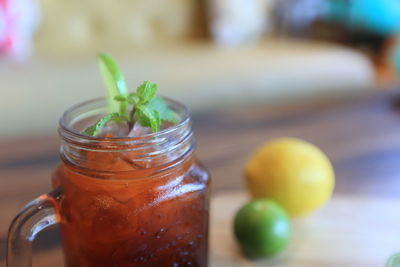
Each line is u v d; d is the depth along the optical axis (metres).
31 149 0.44
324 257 0.34
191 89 0.78
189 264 0.29
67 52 0.88
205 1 1.02
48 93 0.70
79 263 0.28
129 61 0.83
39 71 0.74
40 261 0.32
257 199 0.36
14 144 0.45
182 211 0.28
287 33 1.10
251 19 1.05
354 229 0.36
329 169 0.37
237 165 0.42
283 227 0.33
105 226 0.27
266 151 0.37
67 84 0.71
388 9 1.10
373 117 0.50
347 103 0.54
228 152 0.44
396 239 0.35
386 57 1.12
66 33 0.92
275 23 1.10
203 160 0.42
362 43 1.18
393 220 0.36
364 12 1.13
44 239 0.34
